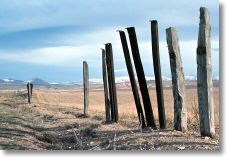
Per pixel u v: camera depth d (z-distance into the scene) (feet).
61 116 77.00
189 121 54.29
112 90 62.69
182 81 46.50
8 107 110.01
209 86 42.68
